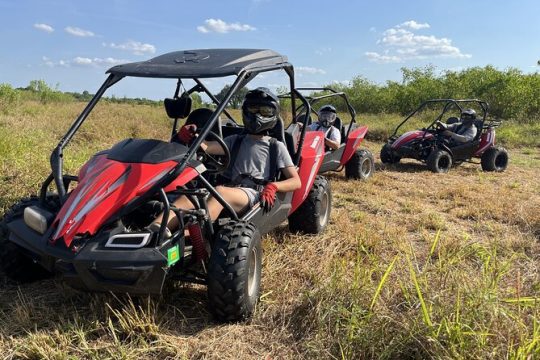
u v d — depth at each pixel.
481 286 2.67
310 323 2.74
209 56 3.27
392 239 4.22
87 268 2.40
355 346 2.42
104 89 3.15
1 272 3.15
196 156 3.21
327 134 6.73
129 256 2.39
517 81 20.77
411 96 22.44
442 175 8.05
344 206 5.64
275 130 3.75
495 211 5.41
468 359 2.21
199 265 3.14
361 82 25.03
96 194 2.66
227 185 3.52
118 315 2.61
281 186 3.32
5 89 15.45
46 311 2.78
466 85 21.98
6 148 6.03
